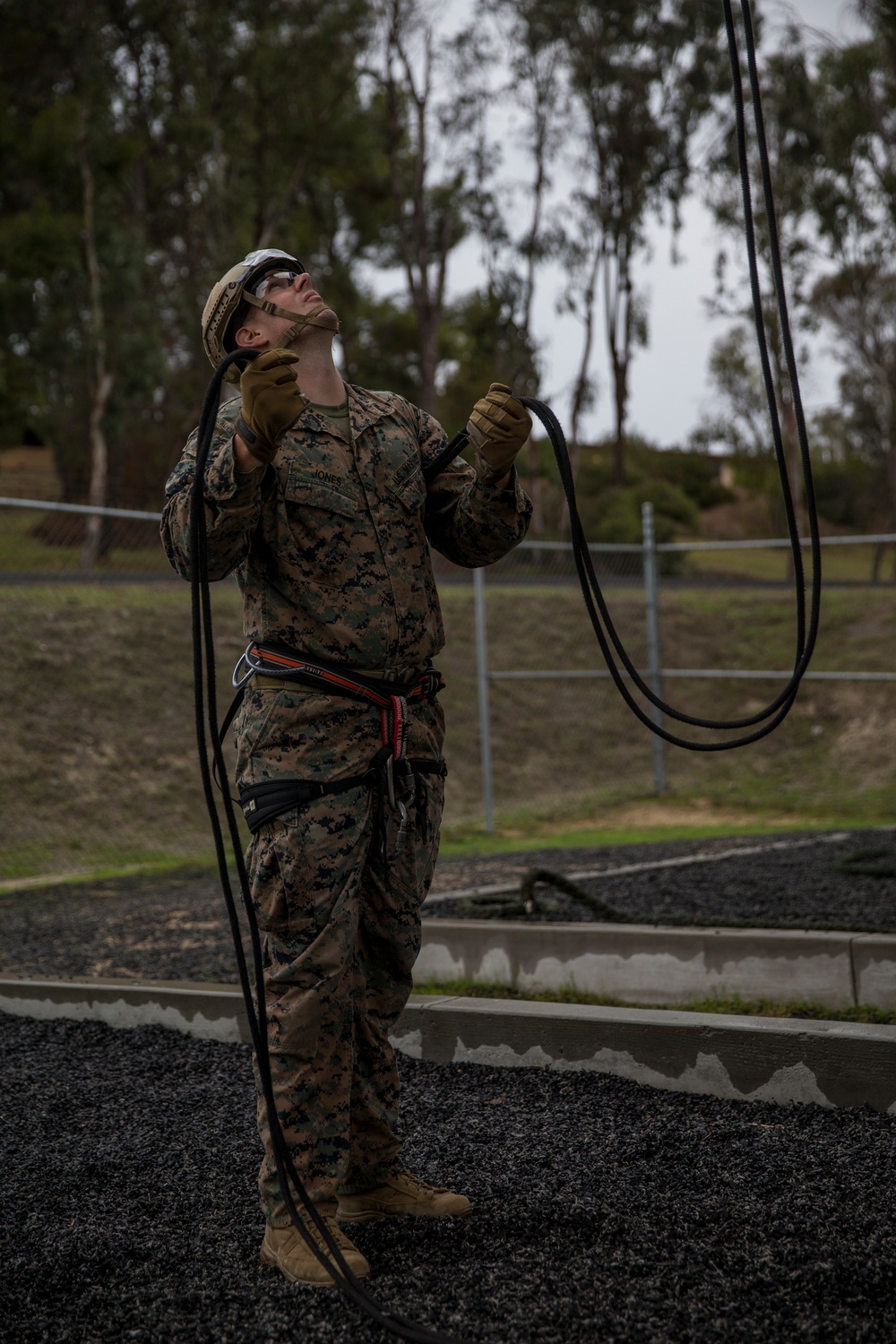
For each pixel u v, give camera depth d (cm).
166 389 3088
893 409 3544
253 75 2584
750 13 214
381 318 3859
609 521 2798
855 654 1387
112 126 2389
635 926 405
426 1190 226
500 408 211
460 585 1525
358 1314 186
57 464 2659
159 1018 371
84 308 2358
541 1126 274
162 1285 200
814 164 2639
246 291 216
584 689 1388
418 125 2988
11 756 942
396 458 217
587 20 2950
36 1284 202
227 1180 249
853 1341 174
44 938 529
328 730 206
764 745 1264
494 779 1179
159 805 960
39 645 1077
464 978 417
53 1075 327
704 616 1554
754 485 4434
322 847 203
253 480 191
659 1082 300
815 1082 280
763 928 398
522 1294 190
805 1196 226
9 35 2333
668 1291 190
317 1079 205
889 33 2133
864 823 920
